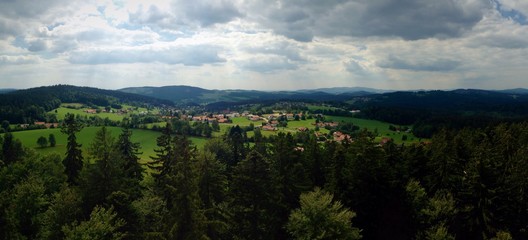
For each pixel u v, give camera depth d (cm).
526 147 5762
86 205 3347
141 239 3431
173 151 4944
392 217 4462
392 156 5328
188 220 3064
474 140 7550
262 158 3959
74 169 5469
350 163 4631
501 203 4169
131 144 5619
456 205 4422
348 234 3344
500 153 5644
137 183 4653
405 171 4909
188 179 3092
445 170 4878
